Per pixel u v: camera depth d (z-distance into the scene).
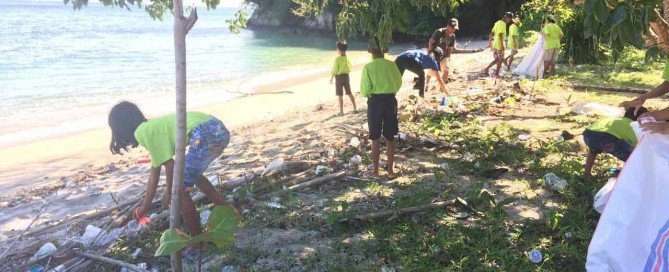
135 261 4.49
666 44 4.70
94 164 9.23
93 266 4.46
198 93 17.55
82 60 25.62
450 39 13.38
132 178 7.48
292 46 36.16
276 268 4.29
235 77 21.25
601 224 3.52
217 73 22.47
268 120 12.14
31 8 87.56
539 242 4.52
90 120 13.80
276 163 6.67
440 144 7.44
